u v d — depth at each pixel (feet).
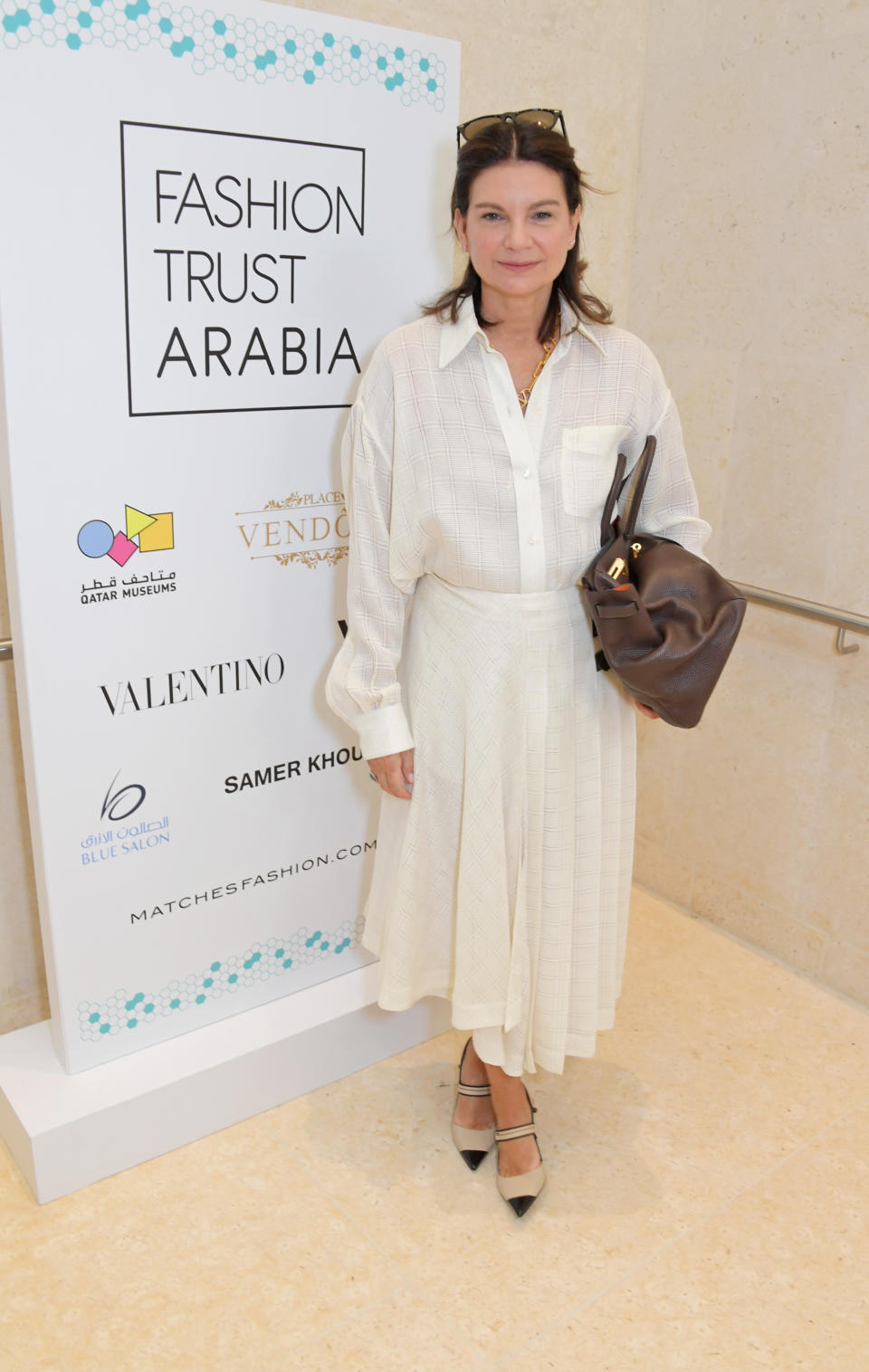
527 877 5.94
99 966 6.46
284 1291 5.93
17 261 5.03
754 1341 5.74
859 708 8.07
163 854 6.50
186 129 5.32
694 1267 6.18
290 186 5.77
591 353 5.52
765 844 9.02
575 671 5.75
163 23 5.09
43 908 6.26
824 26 7.29
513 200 4.93
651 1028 8.22
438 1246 6.26
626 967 8.97
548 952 6.10
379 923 6.63
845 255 7.49
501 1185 6.55
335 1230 6.33
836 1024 8.36
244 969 7.16
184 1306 5.82
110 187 5.17
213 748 6.50
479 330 5.22
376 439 5.48
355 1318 5.79
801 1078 7.75
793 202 7.73
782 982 8.85
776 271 7.95
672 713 5.67
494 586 5.56
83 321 5.29
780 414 8.15
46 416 5.32
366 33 5.77
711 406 8.64
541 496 5.41
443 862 6.14
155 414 5.66
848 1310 5.95
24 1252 6.09
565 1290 6.01
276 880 7.09
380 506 5.58
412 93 6.07
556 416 5.42
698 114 8.23
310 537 6.49
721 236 8.28
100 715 5.98
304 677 6.75
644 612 5.43
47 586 5.59
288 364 6.08
